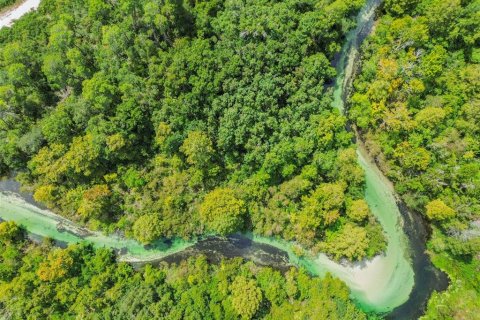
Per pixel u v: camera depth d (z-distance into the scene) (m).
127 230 72.38
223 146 68.50
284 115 67.94
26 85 72.06
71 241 74.12
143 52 69.88
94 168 71.38
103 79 68.00
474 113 66.31
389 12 74.75
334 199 65.88
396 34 70.69
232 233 72.06
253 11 67.81
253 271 69.75
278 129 67.31
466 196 65.81
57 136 69.00
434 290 67.44
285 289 66.75
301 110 67.75
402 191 69.75
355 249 65.38
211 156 69.69
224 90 66.75
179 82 66.19
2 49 75.94
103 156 69.75
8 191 76.12
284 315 64.06
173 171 72.62
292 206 69.94
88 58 72.62
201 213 67.88
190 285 68.31
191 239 72.75
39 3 81.88
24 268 69.25
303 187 67.31
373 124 70.50
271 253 71.25
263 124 66.44
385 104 70.25
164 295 66.19
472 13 67.38
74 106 68.75
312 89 68.25
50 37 71.88
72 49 68.69
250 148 67.94
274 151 66.75
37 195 71.00
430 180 66.25
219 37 71.38
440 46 68.81
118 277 69.50
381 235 69.19
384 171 71.25
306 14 68.69
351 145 70.44
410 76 68.00
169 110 67.81
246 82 66.75
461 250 64.62
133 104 67.06
